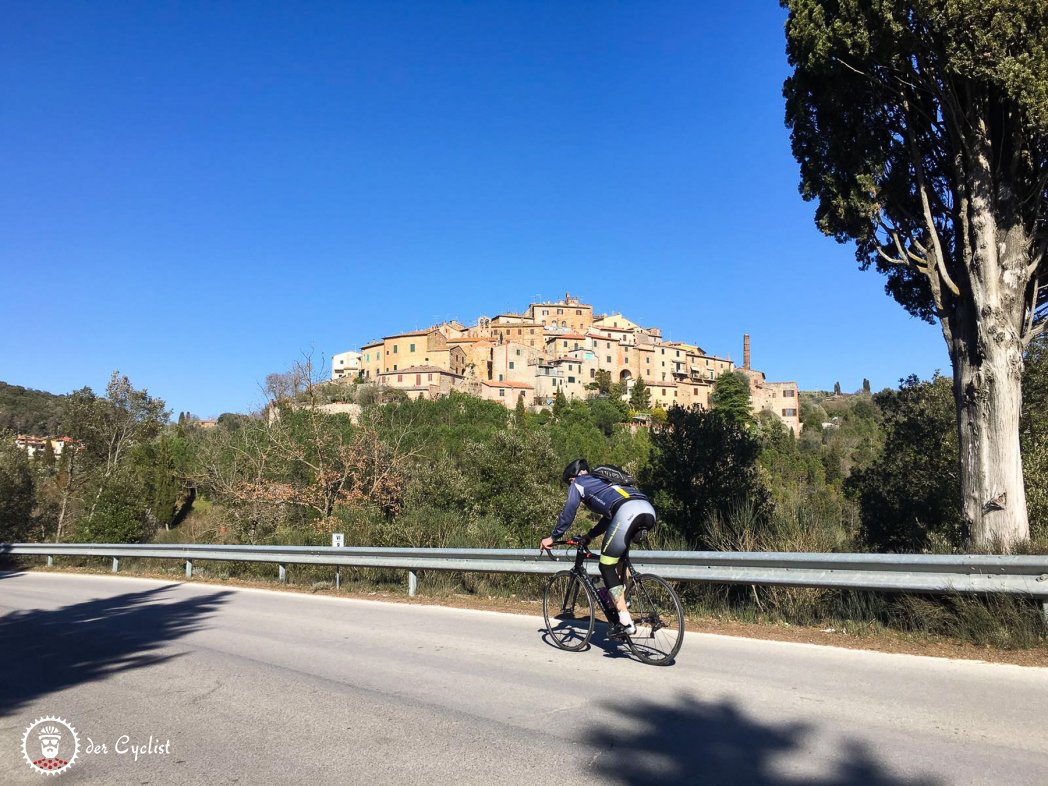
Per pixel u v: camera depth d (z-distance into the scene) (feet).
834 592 25.46
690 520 42.27
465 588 37.11
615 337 381.19
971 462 32.96
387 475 82.23
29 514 103.91
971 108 32.89
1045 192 34.58
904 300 45.01
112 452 143.43
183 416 203.82
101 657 25.48
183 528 100.63
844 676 18.75
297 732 16.47
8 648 27.78
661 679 19.34
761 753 13.99
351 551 40.75
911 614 22.94
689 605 27.94
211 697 19.65
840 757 13.60
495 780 13.29
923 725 15.01
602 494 21.57
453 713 17.28
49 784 14.23
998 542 28.02
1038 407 46.37
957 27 29.55
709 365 418.31
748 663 20.51
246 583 47.39
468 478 63.93
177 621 32.78
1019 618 20.49
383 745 15.37
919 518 46.96
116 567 61.16
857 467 61.46
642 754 14.21
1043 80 28.37
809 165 39.78
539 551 30.99
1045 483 41.34
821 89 38.32
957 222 35.86
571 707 17.35
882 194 38.06
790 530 31.19
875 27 32.50
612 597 21.12
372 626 29.32
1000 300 32.58
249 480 85.66
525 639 25.32
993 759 13.19
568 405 297.94
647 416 305.53
